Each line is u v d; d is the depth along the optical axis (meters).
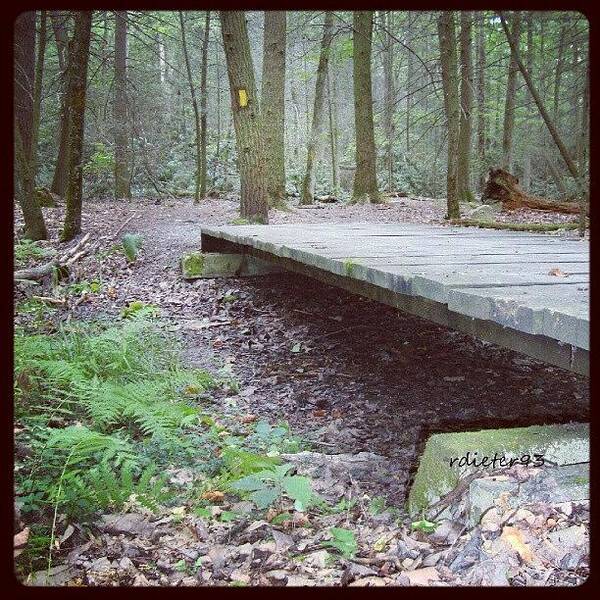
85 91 9.32
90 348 4.68
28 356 4.13
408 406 4.64
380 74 31.30
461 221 10.63
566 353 2.68
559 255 4.57
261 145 9.27
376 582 2.32
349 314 6.86
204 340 6.18
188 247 9.52
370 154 17.36
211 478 3.24
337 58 22.47
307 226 7.97
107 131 17.72
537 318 2.55
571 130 19.73
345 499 3.07
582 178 8.26
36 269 7.48
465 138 17.17
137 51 20.17
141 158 19.73
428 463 2.89
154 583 2.37
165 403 3.80
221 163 21.94
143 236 10.35
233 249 8.25
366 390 4.95
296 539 2.67
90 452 3.18
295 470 3.32
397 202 17.55
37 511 2.75
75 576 2.40
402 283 3.53
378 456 3.69
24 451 3.13
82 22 8.93
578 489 2.55
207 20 17.00
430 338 6.15
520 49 16.77
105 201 17.23
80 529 2.68
